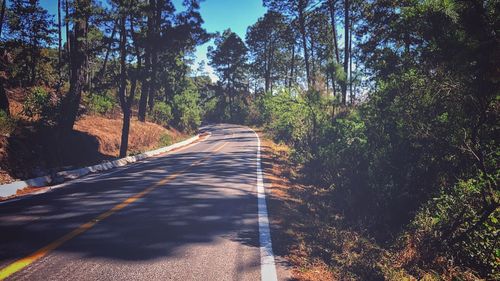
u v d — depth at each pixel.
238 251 5.15
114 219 6.60
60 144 16.03
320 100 15.61
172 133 34.19
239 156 18.98
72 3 17.20
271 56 61.66
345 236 6.50
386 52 13.77
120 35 18.72
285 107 18.06
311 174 13.30
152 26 20.36
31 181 10.38
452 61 6.71
